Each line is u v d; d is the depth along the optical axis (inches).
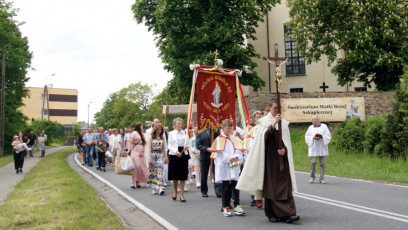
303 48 1044.5
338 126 784.3
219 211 297.3
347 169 563.8
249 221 259.0
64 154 1210.0
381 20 942.4
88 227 239.6
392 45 977.5
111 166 786.8
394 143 616.1
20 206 320.8
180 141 355.6
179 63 1027.3
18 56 1402.6
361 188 393.7
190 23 1030.4
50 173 601.9
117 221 259.9
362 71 1059.3
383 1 946.1
